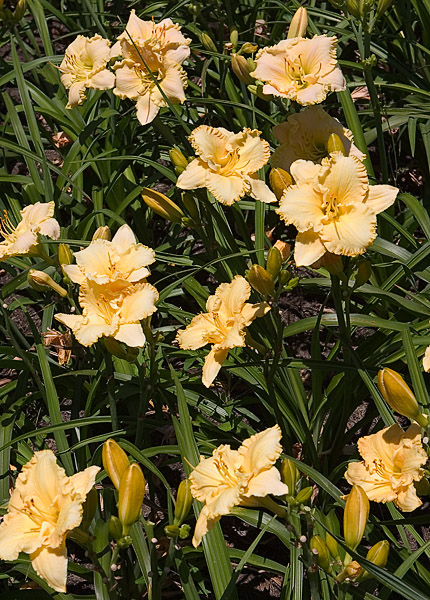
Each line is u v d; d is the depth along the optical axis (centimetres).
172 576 188
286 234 236
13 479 196
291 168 177
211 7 242
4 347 205
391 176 246
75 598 182
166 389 200
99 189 228
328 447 199
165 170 213
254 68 200
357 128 216
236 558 188
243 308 177
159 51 197
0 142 224
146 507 202
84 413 201
